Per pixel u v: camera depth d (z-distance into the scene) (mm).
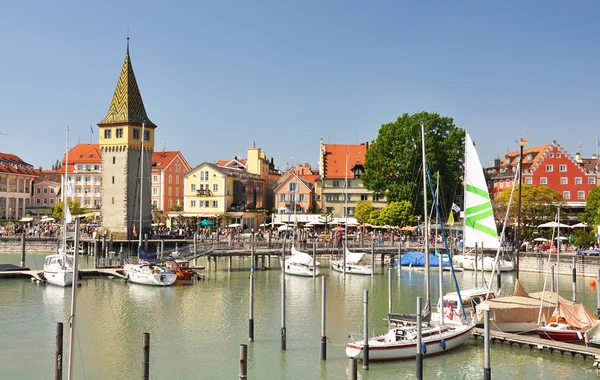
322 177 142250
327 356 43531
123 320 54469
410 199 110375
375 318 56250
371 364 41000
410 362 41750
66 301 62594
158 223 134750
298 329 51469
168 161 165500
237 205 141125
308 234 109438
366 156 119812
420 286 77000
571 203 132375
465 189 54750
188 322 53781
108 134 117438
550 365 41438
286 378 38875
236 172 144000
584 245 95375
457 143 114000
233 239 101625
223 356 43469
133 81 120562
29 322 53188
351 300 65875
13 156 191000
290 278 82562
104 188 117312
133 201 116750
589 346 43312
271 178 170375
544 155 136375
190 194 138250
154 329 51219
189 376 39312
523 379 38750
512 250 97062
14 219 158500
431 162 110312
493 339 46219
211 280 79625
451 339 43938
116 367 40938
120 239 114375
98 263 88438
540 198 107875
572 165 135750
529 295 52312
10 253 112000
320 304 63062
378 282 80375
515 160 152250
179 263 80750
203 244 91000
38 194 189375
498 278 67375
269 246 94188
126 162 116000
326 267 96375
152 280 72875
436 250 93562
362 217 122125
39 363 41375
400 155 113938
